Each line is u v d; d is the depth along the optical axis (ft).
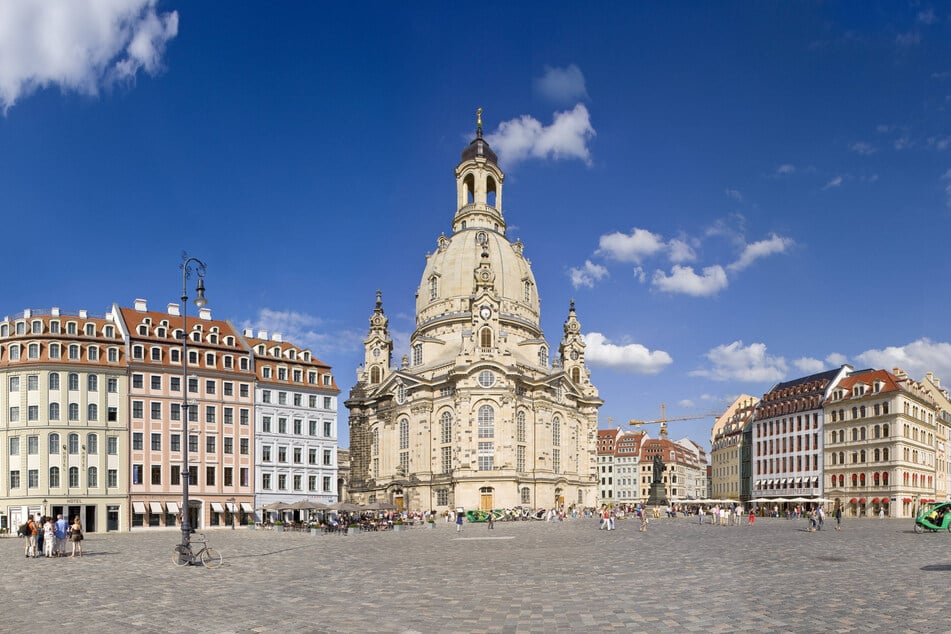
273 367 414.41
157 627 80.53
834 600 91.61
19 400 346.54
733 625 76.64
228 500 383.45
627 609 86.69
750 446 652.48
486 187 598.34
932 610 83.92
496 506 465.88
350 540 244.63
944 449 568.41
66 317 362.94
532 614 84.17
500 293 553.23
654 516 448.24
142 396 366.22
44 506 338.75
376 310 589.32
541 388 508.53
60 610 93.15
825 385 551.18
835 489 524.52
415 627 77.77
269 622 81.97
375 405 554.05
